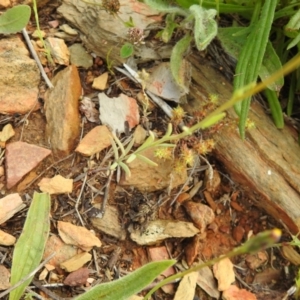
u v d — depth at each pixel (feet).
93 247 1.03
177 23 1.15
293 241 1.09
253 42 1.03
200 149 1.06
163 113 1.13
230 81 1.17
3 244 0.98
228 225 1.14
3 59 1.08
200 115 1.09
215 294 1.07
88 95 1.12
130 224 1.06
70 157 1.06
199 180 1.13
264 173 1.11
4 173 1.03
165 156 1.05
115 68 1.15
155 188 1.08
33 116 1.08
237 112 1.01
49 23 1.16
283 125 1.15
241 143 1.12
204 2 1.11
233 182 1.15
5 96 1.06
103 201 1.05
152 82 1.14
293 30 1.08
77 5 1.16
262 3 1.13
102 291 0.88
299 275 1.09
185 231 1.07
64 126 1.06
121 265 1.04
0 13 1.14
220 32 1.13
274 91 1.14
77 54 1.14
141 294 1.03
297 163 1.13
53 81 1.11
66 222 1.02
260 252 1.14
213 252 1.11
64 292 0.99
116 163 1.01
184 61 1.13
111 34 1.13
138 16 1.15
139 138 1.10
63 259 1.00
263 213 1.16
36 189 1.03
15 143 1.04
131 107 1.11
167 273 1.06
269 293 1.11
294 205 1.11
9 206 0.99
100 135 1.08
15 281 0.92
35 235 0.94
